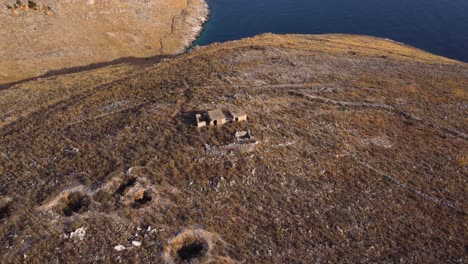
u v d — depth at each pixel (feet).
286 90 208.13
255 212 124.77
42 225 111.55
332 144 161.68
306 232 120.37
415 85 236.43
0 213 116.78
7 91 213.46
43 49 312.91
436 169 156.04
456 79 256.11
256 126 162.40
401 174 150.41
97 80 227.61
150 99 186.80
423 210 134.82
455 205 138.41
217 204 125.18
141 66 257.75
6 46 302.04
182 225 115.75
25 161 138.10
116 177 128.47
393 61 283.38
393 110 199.31
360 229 123.95
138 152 141.59
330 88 216.33
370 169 150.71
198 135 152.35
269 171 140.87
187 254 109.29
